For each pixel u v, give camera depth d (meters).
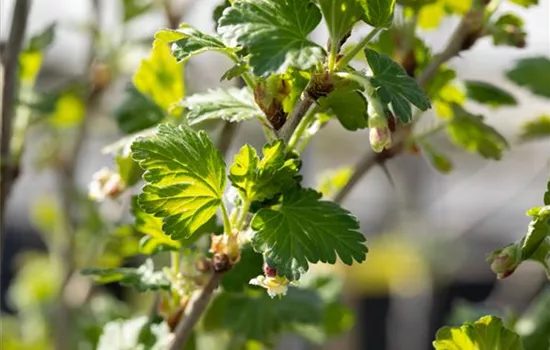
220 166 0.41
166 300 0.45
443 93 0.52
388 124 0.42
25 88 0.55
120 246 0.52
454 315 0.56
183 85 0.49
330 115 0.44
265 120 0.42
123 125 0.49
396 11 0.50
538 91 0.55
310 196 0.42
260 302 0.52
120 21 0.69
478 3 0.49
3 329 0.86
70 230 0.71
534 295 0.78
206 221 0.42
